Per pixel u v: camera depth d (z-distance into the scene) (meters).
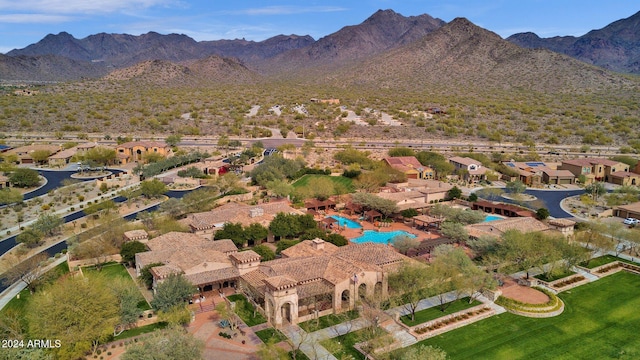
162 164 167.50
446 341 61.19
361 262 74.50
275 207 108.06
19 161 181.88
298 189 132.00
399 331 63.06
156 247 82.81
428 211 120.31
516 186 144.62
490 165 175.12
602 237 92.50
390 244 96.94
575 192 154.00
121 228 93.25
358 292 69.31
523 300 71.75
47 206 123.38
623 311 70.12
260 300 69.38
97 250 85.19
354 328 63.38
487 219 118.25
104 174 166.25
